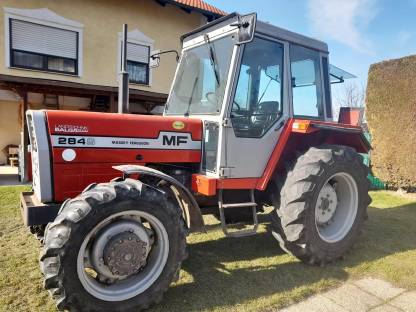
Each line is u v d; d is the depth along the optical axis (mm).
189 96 3592
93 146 2889
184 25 11578
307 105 3736
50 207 2670
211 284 2951
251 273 3182
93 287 2395
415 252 3816
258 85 3301
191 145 3311
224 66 3188
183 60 3773
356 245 4004
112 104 9062
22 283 2818
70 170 2814
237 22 2828
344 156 3488
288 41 3510
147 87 11070
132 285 2527
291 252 3332
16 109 10148
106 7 10195
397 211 5672
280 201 3365
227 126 3104
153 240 2688
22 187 6297
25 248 3539
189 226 3010
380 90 7496
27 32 9164
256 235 4215
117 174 2979
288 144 3580
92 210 2316
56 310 2451
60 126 2783
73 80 9891
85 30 9930
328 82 3941
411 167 6977
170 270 2623
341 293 2898
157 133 3143
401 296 2869
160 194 2598
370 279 3170
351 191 3689
